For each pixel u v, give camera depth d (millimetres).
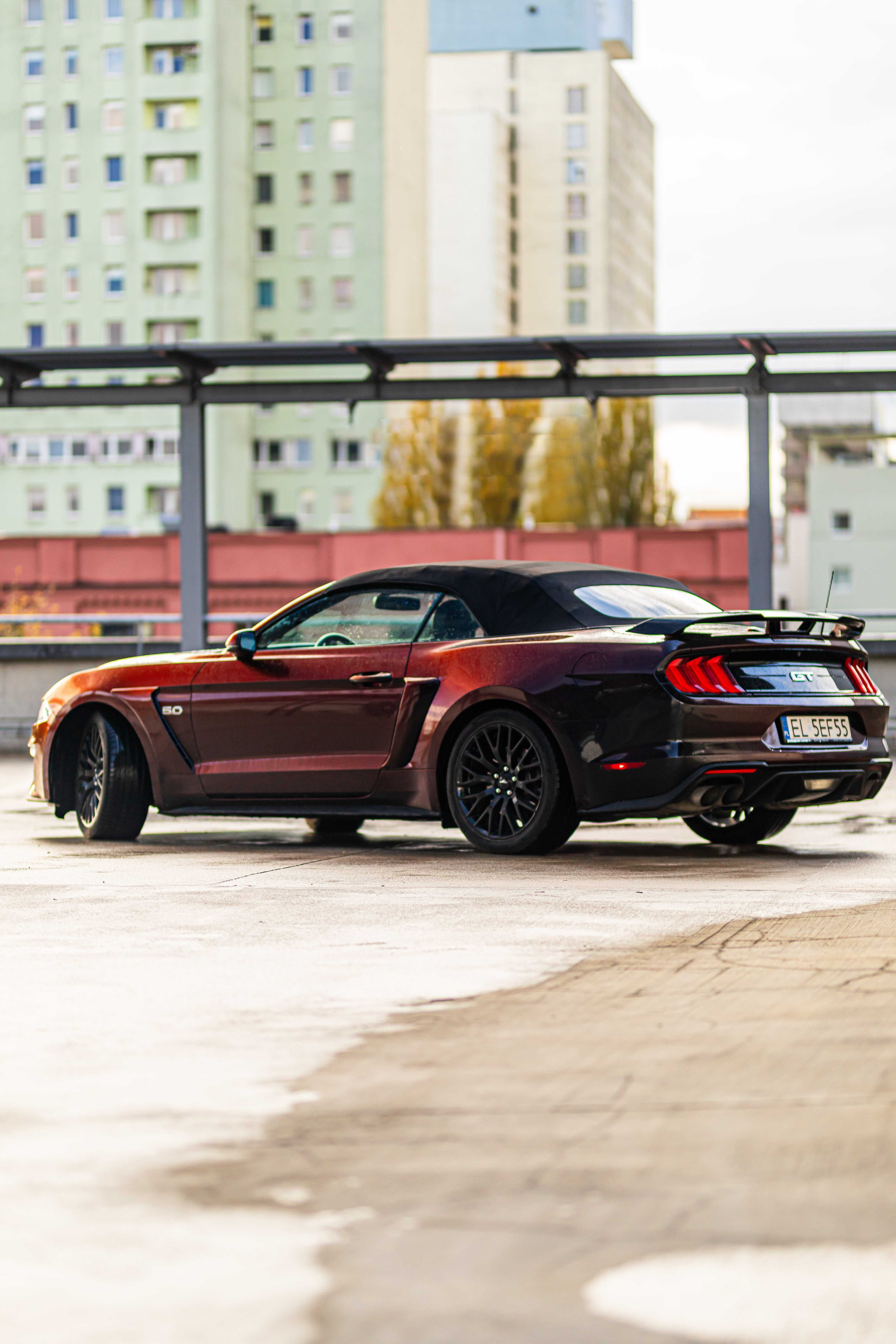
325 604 12078
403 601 11758
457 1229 4074
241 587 87062
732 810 12164
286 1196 4355
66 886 10125
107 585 86188
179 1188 4438
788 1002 6551
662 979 7055
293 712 11906
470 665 11273
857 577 134625
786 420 179000
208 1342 3426
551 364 131250
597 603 11344
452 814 11469
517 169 192500
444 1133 4895
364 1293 3670
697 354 23062
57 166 122812
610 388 23609
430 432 125938
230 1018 6418
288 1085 5473
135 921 8719
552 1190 4359
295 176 128125
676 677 10609
